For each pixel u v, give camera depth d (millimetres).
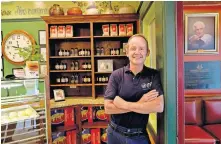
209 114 3260
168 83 1884
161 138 2072
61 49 4121
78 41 4141
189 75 3396
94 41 4043
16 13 4230
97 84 3900
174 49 1871
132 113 1964
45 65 4250
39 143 2389
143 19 3406
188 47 3385
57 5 3818
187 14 3348
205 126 3203
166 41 1878
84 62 4105
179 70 1885
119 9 3885
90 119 3658
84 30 4117
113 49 3963
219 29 3352
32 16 4230
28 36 4238
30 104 2373
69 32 3855
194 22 3354
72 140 3545
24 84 2305
